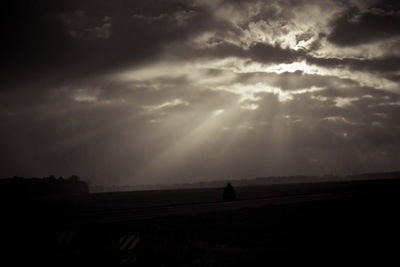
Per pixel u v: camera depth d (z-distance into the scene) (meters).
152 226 30.31
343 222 31.31
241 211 39.12
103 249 15.04
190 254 20.62
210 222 33.28
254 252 20.88
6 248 15.93
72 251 15.31
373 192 55.06
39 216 41.56
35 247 15.86
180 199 78.50
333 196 51.50
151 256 18.48
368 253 19.34
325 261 17.88
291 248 21.88
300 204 43.31
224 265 17.67
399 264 16.77
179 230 26.75
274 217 35.62
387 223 29.38
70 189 189.75
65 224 28.86
